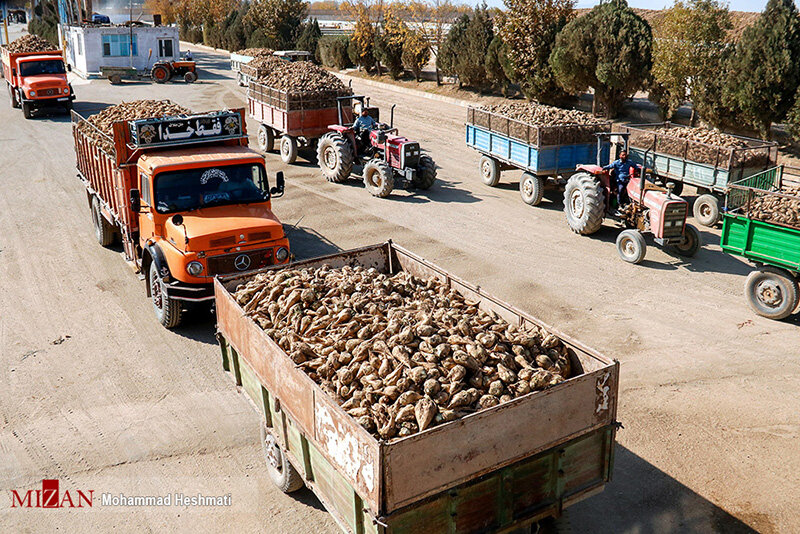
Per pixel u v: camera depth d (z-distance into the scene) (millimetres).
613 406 5555
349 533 5164
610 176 14055
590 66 25250
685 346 9820
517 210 16500
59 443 7707
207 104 31312
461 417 5016
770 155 14641
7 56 29391
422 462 4621
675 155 15383
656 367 9234
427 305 6754
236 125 11375
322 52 46250
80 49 41906
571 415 5309
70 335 10273
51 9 59875
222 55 57375
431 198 17422
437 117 28328
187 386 8914
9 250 13750
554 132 15711
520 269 12695
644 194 13062
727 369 9164
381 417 5051
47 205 16734
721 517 6477
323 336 6172
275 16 49438
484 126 18000
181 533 6375
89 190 14016
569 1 27438
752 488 6867
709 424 7938
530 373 5488
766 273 10586
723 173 14289
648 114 25703
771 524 6379
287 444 6199
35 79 27609
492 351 5738
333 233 14633
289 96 19422
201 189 10492
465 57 31734
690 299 11438
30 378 9062
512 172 20375
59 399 8578
